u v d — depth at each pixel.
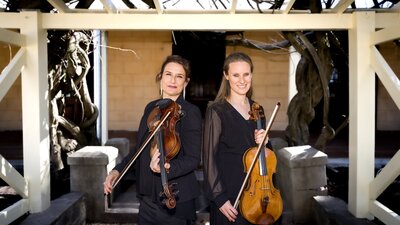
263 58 9.56
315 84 4.84
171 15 3.36
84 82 5.39
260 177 2.12
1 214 2.80
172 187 2.11
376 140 8.56
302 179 3.94
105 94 6.93
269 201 2.11
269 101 9.65
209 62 9.79
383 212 2.95
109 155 4.18
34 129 3.28
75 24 3.35
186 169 2.07
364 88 3.22
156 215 2.16
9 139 8.68
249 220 2.10
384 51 9.59
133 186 5.08
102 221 4.06
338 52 5.16
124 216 4.05
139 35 9.71
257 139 2.12
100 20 3.35
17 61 3.11
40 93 3.31
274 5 3.47
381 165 5.37
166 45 9.73
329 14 3.33
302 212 3.94
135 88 9.87
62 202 3.61
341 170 5.26
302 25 3.36
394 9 3.30
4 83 2.92
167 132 2.08
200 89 9.84
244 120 2.18
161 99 2.26
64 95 5.19
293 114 5.08
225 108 2.18
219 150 2.16
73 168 4.07
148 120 2.20
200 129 2.18
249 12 3.55
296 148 4.28
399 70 9.59
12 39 2.99
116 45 9.73
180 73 2.23
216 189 2.09
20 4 3.66
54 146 4.71
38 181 3.29
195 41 6.30
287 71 9.56
